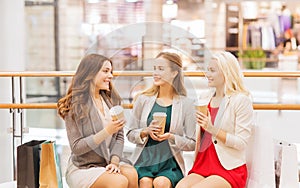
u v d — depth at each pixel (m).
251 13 7.74
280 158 2.18
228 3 7.75
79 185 1.99
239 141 2.07
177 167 2.12
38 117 4.84
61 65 6.39
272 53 7.56
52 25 6.30
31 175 2.11
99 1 6.68
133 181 2.01
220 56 2.10
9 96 3.98
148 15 7.03
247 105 2.10
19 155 2.12
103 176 1.96
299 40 7.57
